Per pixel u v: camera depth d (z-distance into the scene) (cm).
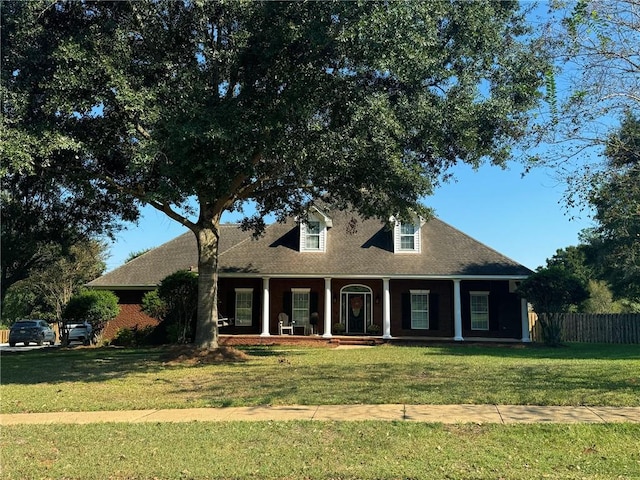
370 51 1212
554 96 1058
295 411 931
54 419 934
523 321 2505
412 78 1307
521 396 1004
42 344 3575
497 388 1088
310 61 1309
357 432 786
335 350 2138
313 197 1997
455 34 1377
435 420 845
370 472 630
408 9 1180
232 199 1817
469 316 2661
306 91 1305
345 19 1184
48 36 1366
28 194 2027
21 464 688
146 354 2022
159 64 1343
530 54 1268
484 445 724
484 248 2694
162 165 1266
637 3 1053
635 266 1688
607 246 2895
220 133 1184
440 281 2702
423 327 2684
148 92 1237
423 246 2741
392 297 2719
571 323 2738
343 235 2867
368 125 1307
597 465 648
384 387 1120
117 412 980
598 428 791
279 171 1655
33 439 800
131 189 1702
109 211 2255
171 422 880
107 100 1288
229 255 2764
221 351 1758
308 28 1216
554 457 677
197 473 642
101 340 2794
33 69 1345
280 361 1680
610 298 4038
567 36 1086
